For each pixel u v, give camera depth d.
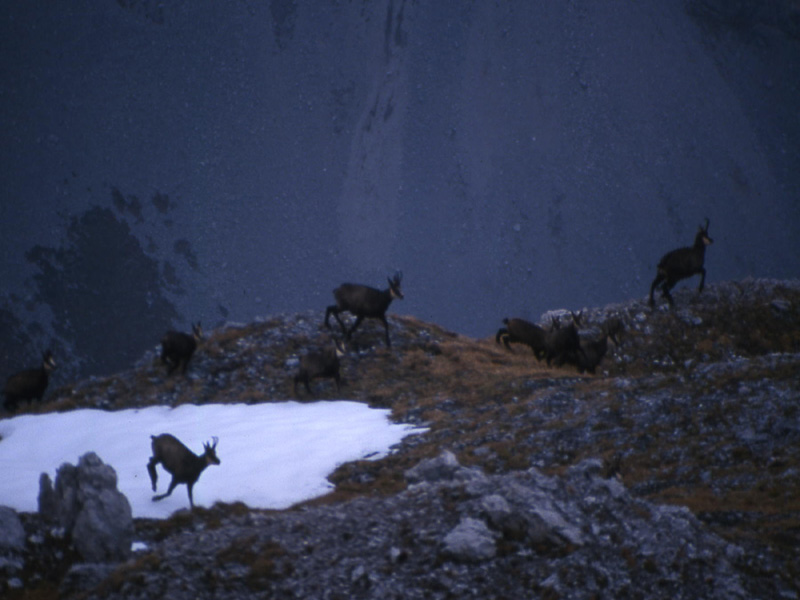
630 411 20.75
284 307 137.88
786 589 10.91
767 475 15.87
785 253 137.00
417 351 30.38
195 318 135.00
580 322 33.50
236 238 148.62
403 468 19.91
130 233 144.00
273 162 162.75
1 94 158.00
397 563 11.27
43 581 14.09
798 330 34.28
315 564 11.52
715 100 158.38
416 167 156.62
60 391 31.25
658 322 35.34
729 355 32.94
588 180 149.25
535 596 10.53
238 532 12.70
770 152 151.50
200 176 156.75
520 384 25.59
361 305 29.50
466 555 11.15
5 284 130.25
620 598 10.55
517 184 150.50
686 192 145.12
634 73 162.62
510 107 162.25
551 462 18.80
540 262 140.75
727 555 11.51
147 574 11.34
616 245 141.12
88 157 153.00
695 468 17.03
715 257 135.88
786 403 18.77
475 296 137.25
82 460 15.72
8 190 143.50
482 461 19.42
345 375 28.70
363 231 149.62
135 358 126.38
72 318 128.50
